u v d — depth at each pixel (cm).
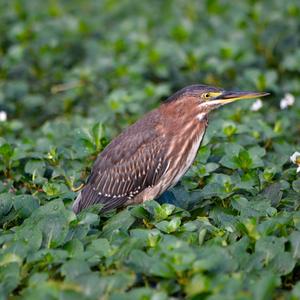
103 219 1250
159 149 1269
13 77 2061
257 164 1296
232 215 1167
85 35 2288
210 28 2252
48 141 1480
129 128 1305
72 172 1349
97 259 1021
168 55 2012
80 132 1397
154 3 2588
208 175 1303
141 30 2270
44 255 1016
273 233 1066
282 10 2328
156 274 948
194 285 926
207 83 1973
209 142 1444
